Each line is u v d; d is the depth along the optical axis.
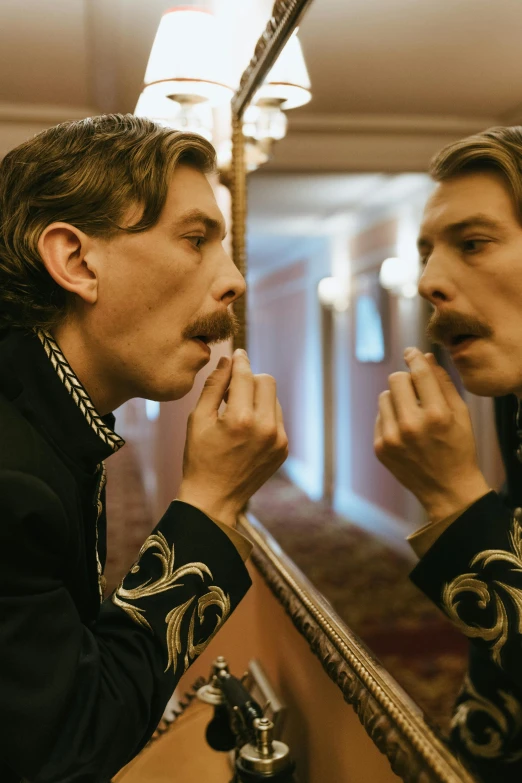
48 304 0.53
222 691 0.75
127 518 2.82
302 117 0.86
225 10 1.18
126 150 0.50
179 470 1.52
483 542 0.44
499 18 0.48
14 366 0.51
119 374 0.54
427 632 0.60
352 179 0.75
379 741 0.49
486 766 0.43
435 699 0.50
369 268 0.84
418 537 0.48
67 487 0.49
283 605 0.76
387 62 0.64
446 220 0.50
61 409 0.51
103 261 0.51
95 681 0.44
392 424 0.50
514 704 0.43
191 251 0.52
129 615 0.48
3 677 0.42
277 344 1.07
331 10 0.74
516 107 0.47
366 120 0.70
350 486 0.89
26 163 0.52
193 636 0.49
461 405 0.49
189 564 0.50
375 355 0.86
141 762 0.84
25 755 0.42
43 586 0.44
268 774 0.62
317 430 1.00
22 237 0.52
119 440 0.54
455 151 0.48
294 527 0.92
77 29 1.58
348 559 0.81
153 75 1.13
